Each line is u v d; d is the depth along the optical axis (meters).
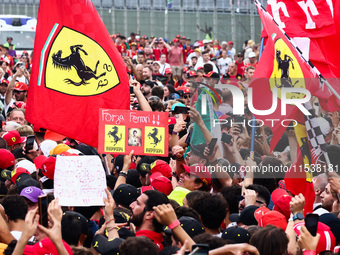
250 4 83.81
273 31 20.36
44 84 20.09
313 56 23.14
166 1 89.88
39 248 13.23
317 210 17.45
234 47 84.81
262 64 20.06
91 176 16.09
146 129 18.95
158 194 15.23
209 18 86.81
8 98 39.16
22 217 16.30
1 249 13.95
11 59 63.88
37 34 20.19
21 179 20.20
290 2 23.28
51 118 20.09
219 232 16.36
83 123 20.42
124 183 18.77
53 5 20.33
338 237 16.09
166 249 14.07
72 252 13.32
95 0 90.75
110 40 20.92
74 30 20.48
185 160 23.08
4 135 26.33
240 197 18.25
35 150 24.20
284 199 17.02
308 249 12.88
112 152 18.73
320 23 23.22
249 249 12.32
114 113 18.77
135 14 91.19
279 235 13.16
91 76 20.59
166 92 41.25
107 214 15.02
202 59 62.91
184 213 15.84
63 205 15.94
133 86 24.42
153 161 23.45
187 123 28.59
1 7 96.19
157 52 71.25
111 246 14.51
